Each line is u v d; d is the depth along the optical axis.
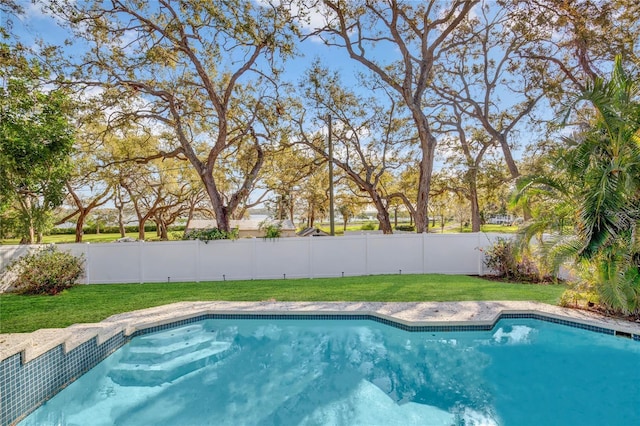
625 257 6.29
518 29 15.00
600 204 6.08
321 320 7.61
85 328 6.37
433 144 16.88
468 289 9.40
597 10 13.20
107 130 15.02
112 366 6.12
